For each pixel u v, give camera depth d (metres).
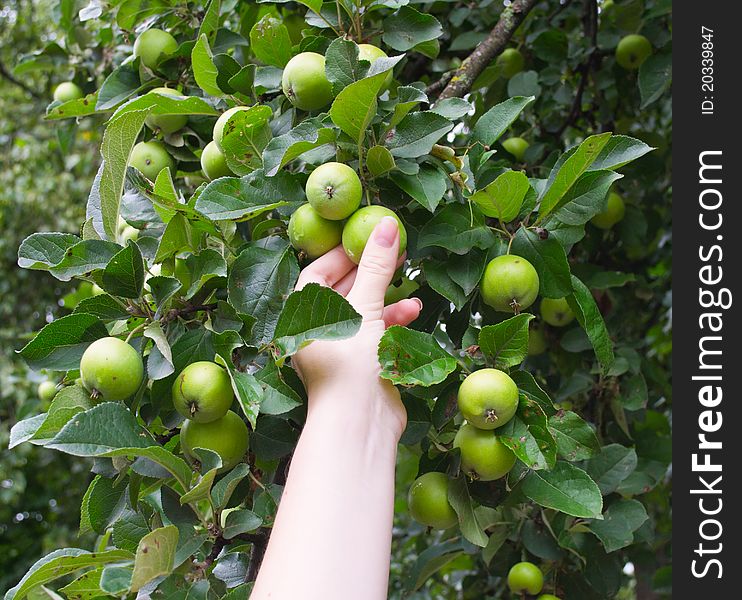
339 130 0.64
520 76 1.04
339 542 0.51
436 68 0.95
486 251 0.67
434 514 0.64
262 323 0.64
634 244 1.08
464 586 1.12
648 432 1.02
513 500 0.67
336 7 0.73
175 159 0.80
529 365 1.02
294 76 0.67
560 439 0.66
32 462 2.63
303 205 0.64
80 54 1.09
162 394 0.62
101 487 0.63
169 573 0.56
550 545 0.82
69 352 0.62
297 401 0.60
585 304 0.69
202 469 0.57
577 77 1.16
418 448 0.80
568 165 0.64
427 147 0.65
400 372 0.58
